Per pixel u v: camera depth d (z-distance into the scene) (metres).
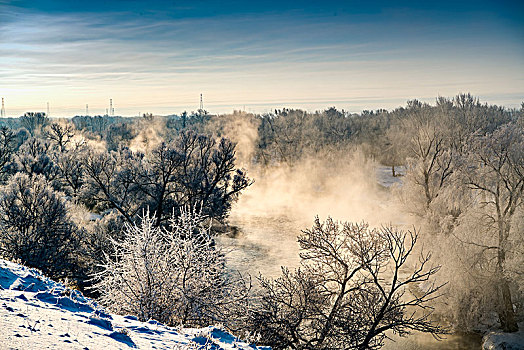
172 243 14.80
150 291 13.62
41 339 4.48
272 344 15.73
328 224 18.84
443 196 34.09
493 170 28.41
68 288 8.50
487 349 24.97
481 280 27.27
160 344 6.04
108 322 6.27
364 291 17.58
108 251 27.92
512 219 26.03
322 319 17.06
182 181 39.97
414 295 31.78
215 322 14.38
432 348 24.92
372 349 17.64
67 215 31.23
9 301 6.28
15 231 27.11
